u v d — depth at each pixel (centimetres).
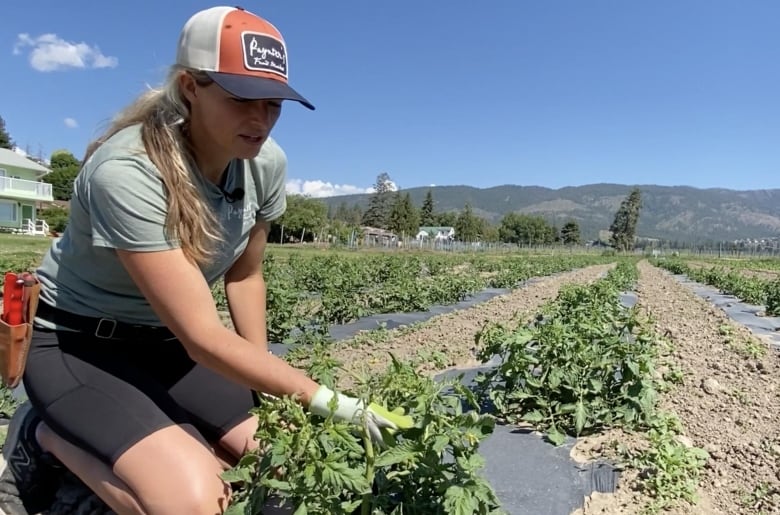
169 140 242
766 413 573
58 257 277
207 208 255
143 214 234
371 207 12019
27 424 299
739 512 379
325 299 1030
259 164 289
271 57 243
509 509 369
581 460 439
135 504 257
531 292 1834
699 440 495
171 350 302
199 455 259
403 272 1719
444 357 564
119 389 267
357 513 268
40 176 4869
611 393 513
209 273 286
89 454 265
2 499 298
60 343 276
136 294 274
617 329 727
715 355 853
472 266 3009
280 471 258
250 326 320
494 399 507
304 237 7700
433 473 258
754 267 4138
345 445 254
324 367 357
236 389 310
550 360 507
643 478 411
